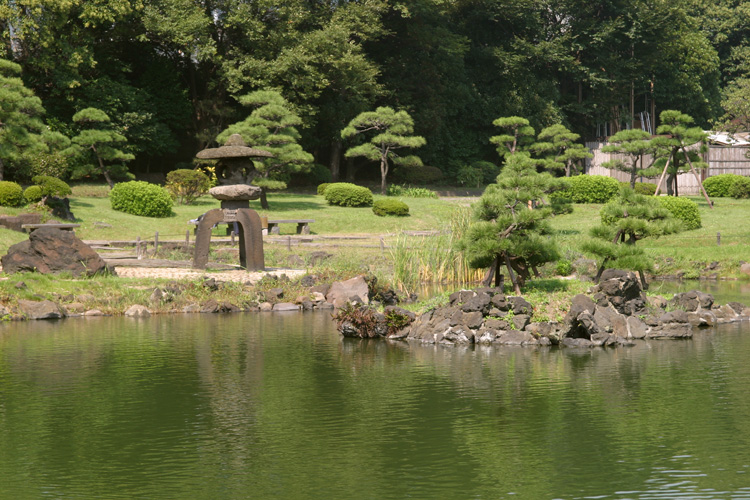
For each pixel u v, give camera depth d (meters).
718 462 8.65
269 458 8.90
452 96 65.25
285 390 12.14
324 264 27.31
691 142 43.38
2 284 20.83
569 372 13.38
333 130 57.09
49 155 40.16
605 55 72.06
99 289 21.77
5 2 44.03
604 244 19.06
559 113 68.50
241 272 25.67
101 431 9.97
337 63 51.72
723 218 40.41
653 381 12.64
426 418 10.52
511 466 8.58
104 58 51.38
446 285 26.20
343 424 10.25
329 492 7.84
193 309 21.50
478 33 70.56
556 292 17.97
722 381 12.61
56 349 15.61
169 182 43.34
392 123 50.75
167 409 11.03
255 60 49.88
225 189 25.73
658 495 7.69
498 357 14.86
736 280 28.80
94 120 44.28
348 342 16.66
